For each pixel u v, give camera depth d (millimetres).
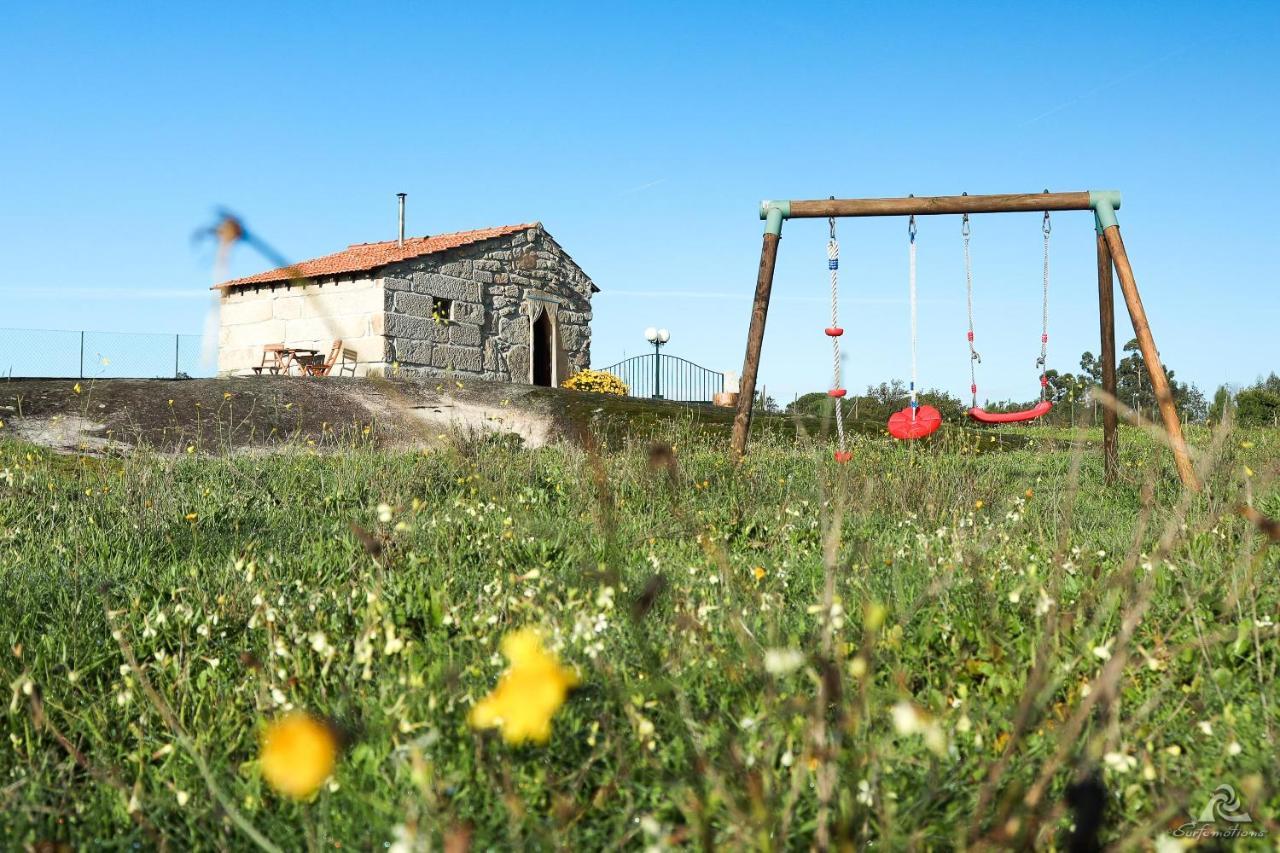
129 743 2783
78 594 4004
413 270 22359
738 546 5082
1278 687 2637
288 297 23203
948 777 2084
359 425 11539
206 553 4883
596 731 2238
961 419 13047
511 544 4617
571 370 26438
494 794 2018
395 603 3570
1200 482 1938
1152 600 3191
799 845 1864
